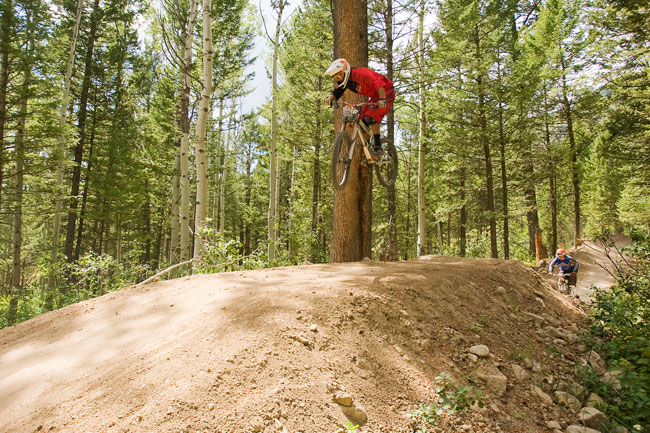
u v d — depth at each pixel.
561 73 19.67
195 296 4.34
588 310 7.04
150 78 20.89
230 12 16.61
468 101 16.28
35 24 13.68
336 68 5.16
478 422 3.03
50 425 2.38
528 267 7.52
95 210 19.61
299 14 15.81
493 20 17.39
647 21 13.90
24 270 29.25
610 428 3.41
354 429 2.51
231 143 35.34
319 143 19.70
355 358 3.19
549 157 20.56
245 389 2.62
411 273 5.30
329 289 4.20
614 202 35.81
